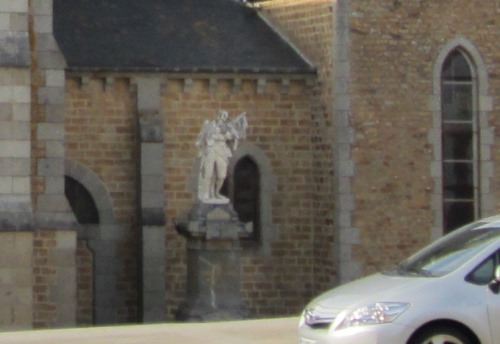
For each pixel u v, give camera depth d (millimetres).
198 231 54375
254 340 41375
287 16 62000
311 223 60531
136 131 58625
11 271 51000
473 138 60531
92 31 60375
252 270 60031
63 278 54125
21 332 44844
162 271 58000
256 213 60344
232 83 59781
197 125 59469
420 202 59531
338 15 58625
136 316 58812
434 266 34906
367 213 58875
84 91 58469
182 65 59281
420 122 59562
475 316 33344
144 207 58000
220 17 62812
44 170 53844
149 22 61594
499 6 60531
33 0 53812
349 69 58656
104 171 58656
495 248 34062
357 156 58781
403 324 33219
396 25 59312
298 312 60375
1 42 51219
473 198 60594
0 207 51094
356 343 33375
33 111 53719
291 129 60500
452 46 59969
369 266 58875
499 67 60625
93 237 58500
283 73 60031
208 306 54250
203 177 54875
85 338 42500
